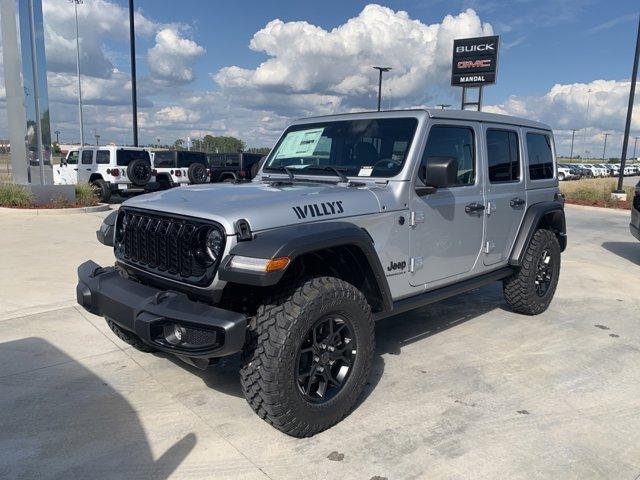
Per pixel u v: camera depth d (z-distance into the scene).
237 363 4.25
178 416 3.40
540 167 5.64
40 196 13.96
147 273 3.42
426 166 3.66
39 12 14.20
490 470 2.88
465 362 4.36
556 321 5.50
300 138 4.59
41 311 5.41
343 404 3.30
